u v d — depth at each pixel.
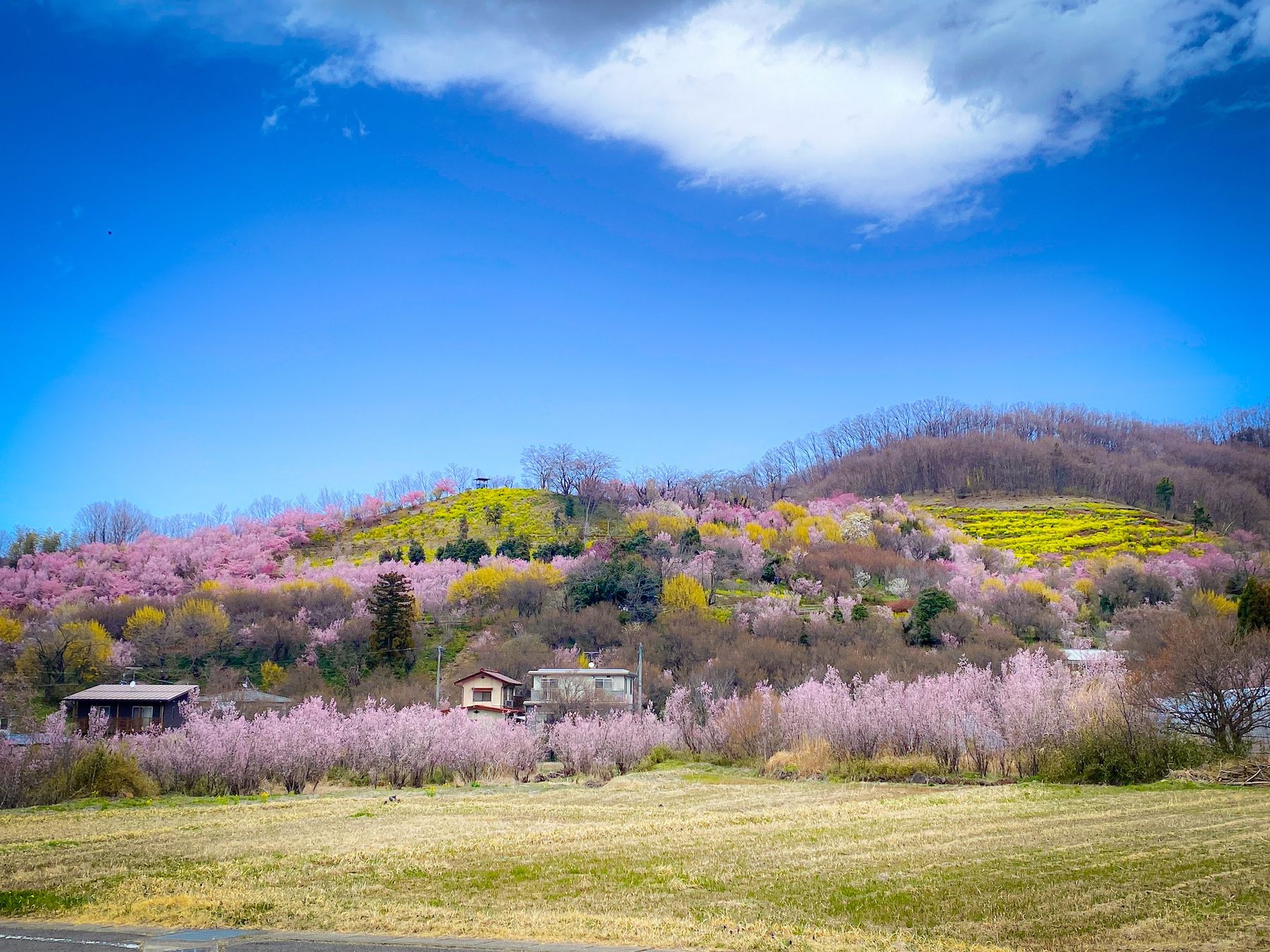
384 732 34.75
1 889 15.13
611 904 12.92
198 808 27.19
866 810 21.64
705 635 62.06
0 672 58.03
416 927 11.82
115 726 48.19
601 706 48.34
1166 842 15.56
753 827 19.70
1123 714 27.55
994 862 14.60
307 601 75.25
